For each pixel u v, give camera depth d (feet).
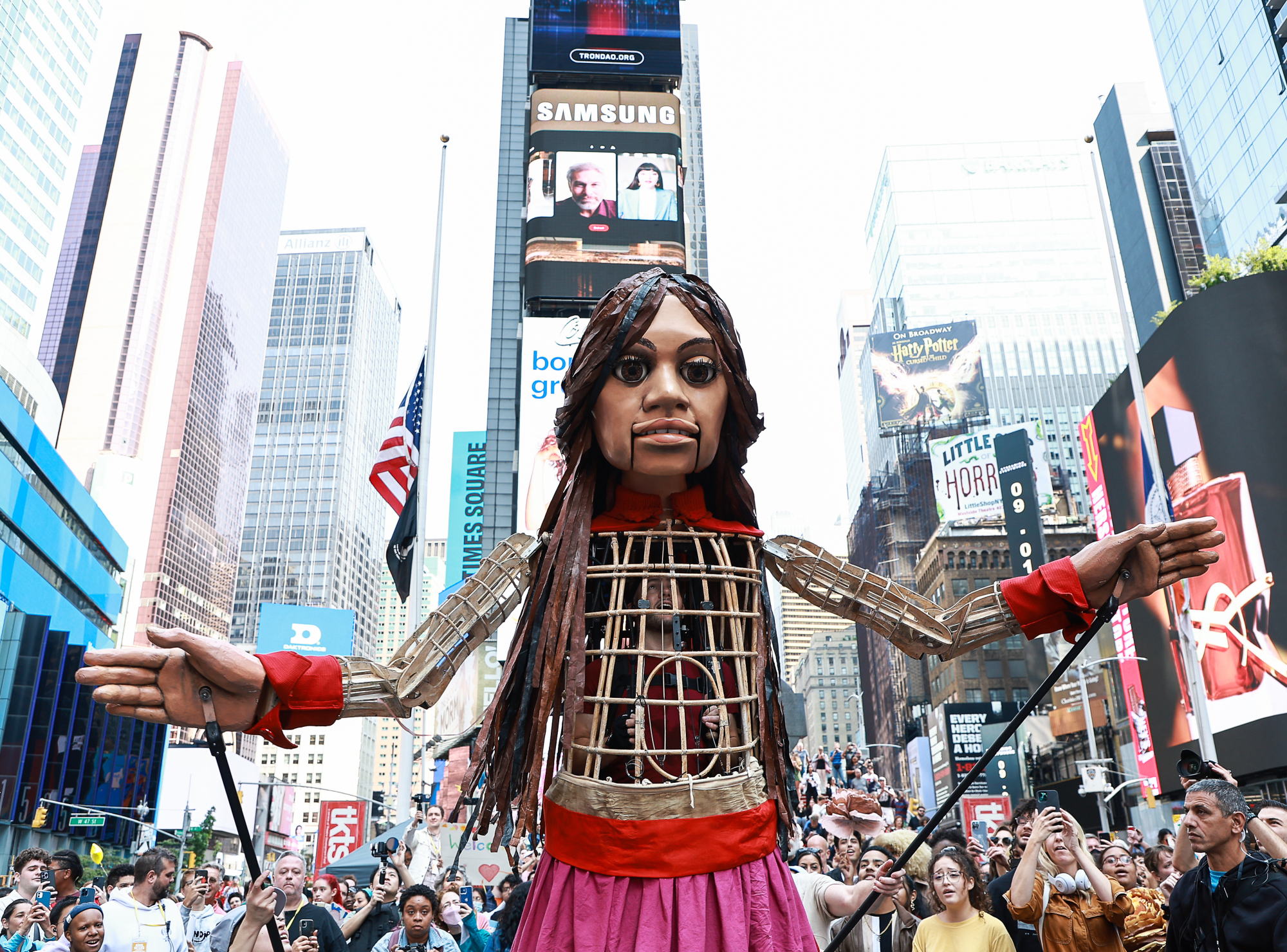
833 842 28.86
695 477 9.70
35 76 239.09
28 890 22.67
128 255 409.90
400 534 48.06
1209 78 172.76
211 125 453.99
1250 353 74.64
